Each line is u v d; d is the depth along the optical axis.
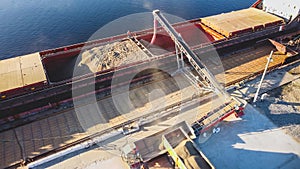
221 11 41.47
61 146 15.98
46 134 16.67
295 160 15.61
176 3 43.44
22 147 15.81
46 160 15.03
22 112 17.52
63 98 18.55
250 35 24.94
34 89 17.22
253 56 24.91
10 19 37.94
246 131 17.33
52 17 38.66
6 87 16.66
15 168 14.73
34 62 19.41
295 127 17.69
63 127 17.19
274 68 23.39
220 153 15.93
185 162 14.38
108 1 43.59
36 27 36.03
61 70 21.83
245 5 43.69
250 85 21.22
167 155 15.66
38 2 43.19
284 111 18.91
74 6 41.91
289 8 26.86
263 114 18.58
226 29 24.62
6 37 33.59
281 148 16.28
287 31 27.50
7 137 16.34
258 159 15.66
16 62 19.34
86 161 15.21
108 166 14.97
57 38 33.66
